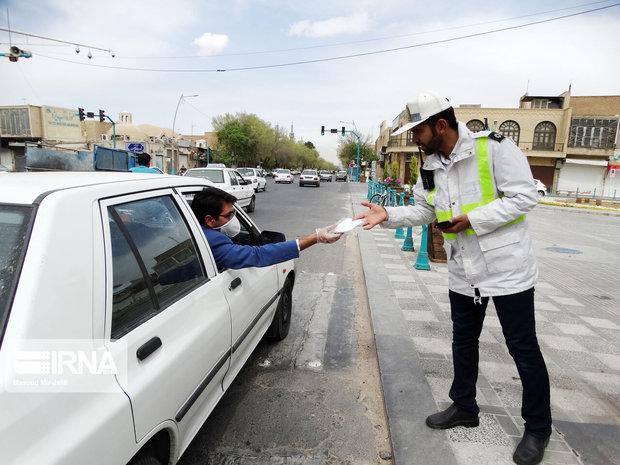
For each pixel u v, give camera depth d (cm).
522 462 225
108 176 206
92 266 148
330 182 5141
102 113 3012
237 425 278
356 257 793
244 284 284
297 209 1634
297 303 523
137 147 3466
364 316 482
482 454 234
